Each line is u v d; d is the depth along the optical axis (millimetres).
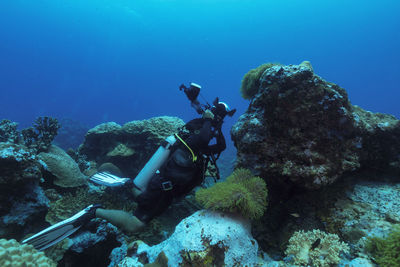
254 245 2453
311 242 2336
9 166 3254
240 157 3244
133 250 2639
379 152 3250
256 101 3322
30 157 3559
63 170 4910
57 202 4383
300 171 2729
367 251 2150
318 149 2830
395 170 3154
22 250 2076
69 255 3699
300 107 2889
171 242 2326
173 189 2471
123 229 2605
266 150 3049
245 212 2457
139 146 6832
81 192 4867
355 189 3086
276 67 3262
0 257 1786
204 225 2332
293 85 2959
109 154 6711
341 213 2764
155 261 2309
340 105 2867
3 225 3285
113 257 3449
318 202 3014
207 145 2604
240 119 3559
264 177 3107
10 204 3424
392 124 3164
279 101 2982
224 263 2158
